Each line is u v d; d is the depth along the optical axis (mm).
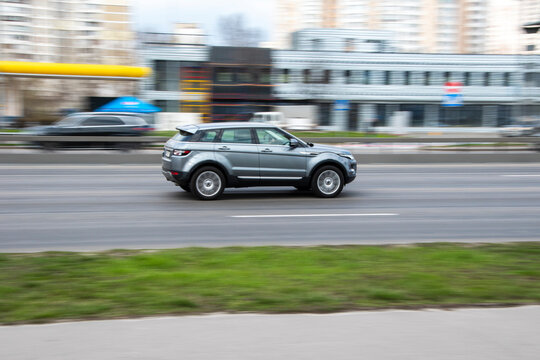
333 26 100625
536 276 5918
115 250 7168
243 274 5824
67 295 4988
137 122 23469
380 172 18219
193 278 5594
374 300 4945
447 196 12867
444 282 5605
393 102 50469
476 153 22703
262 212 10391
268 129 12141
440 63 50844
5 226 8812
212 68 43938
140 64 45562
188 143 11609
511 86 51719
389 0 100750
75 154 19812
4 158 19391
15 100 24656
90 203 11203
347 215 10195
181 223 9250
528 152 23547
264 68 44844
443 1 104312
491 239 8352
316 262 6504
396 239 8258
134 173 17016
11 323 4238
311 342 3984
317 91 46344
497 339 4098
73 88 25625
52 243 7688
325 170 12219
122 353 3752
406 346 3945
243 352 3803
